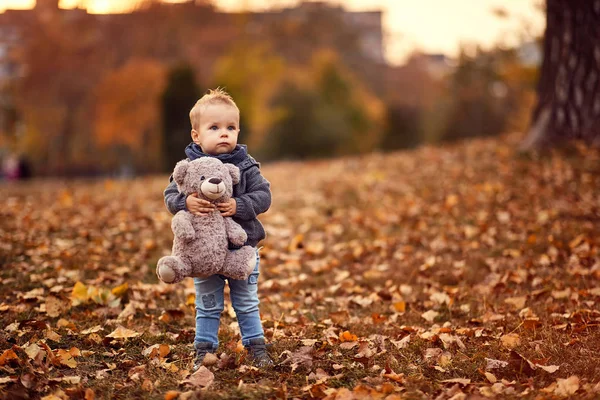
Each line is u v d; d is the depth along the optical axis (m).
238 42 43.50
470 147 12.30
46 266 6.09
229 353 4.04
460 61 40.53
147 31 40.38
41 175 40.16
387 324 4.79
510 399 3.27
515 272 5.83
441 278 5.95
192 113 3.84
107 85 37.59
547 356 3.91
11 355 3.81
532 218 7.54
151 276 6.00
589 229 6.98
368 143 46.53
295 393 3.45
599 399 3.17
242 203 3.67
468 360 3.89
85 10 39.34
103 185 12.91
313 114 40.50
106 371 3.81
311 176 11.81
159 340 4.38
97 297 5.14
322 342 4.27
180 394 3.36
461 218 7.86
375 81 54.16
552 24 10.12
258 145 40.22
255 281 3.88
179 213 3.56
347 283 5.86
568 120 9.98
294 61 48.53
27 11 38.88
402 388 3.46
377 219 8.16
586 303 4.92
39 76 38.31
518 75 27.19
